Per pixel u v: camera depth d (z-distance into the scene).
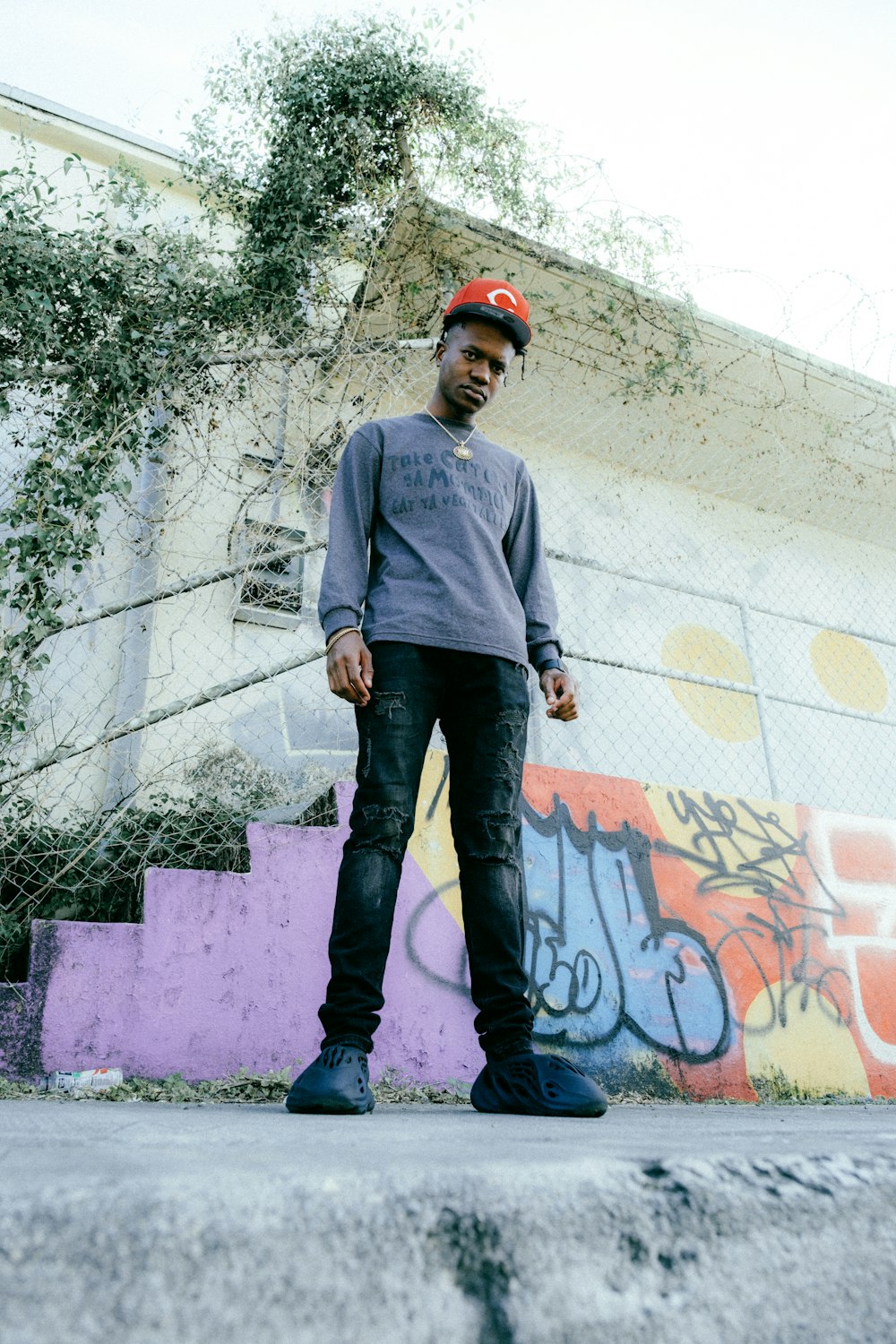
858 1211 0.66
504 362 2.05
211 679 3.73
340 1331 0.49
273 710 3.83
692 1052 2.93
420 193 4.05
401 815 1.67
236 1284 0.49
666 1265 0.59
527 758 4.58
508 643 1.82
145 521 3.29
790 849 3.44
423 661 1.75
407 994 2.62
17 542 2.88
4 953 2.49
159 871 2.46
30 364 3.26
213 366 3.60
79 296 3.38
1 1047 2.19
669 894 3.12
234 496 3.92
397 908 2.70
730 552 5.80
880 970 3.42
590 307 4.52
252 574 3.48
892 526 6.27
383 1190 0.55
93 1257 0.47
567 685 1.93
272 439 3.87
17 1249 0.46
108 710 3.56
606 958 2.92
